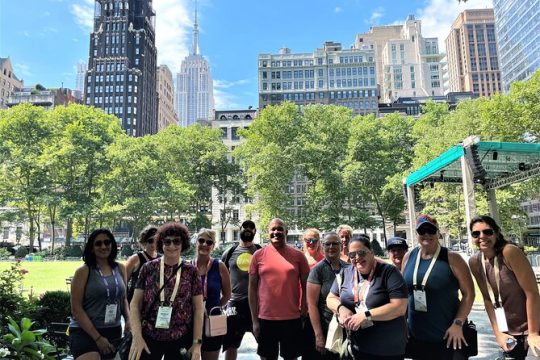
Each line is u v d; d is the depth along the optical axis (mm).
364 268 3854
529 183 27375
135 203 45969
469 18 162125
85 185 48812
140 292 3811
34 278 20141
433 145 33125
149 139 51344
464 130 31438
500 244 3900
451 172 16312
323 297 4680
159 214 51375
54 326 6988
